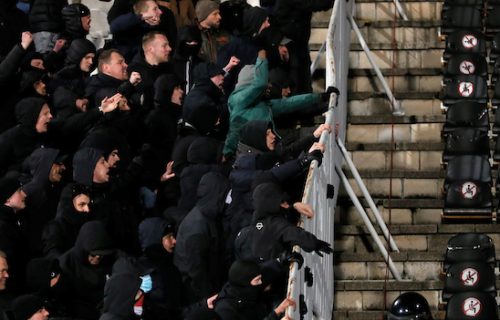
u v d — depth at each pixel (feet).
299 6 149.69
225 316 113.60
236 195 125.49
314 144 124.98
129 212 130.93
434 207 147.43
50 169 130.93
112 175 133.18
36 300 114.52
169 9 154.51
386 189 149.79
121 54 144.46
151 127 139.74
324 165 129.70
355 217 146.82
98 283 121.80
